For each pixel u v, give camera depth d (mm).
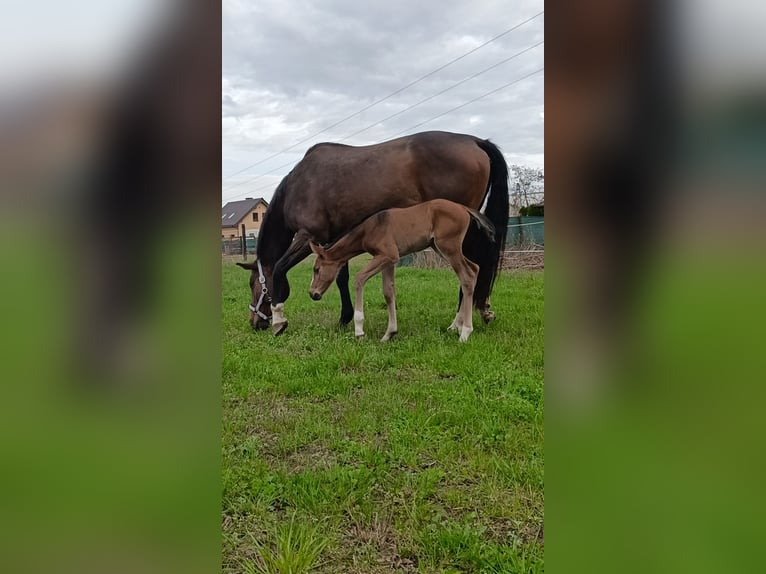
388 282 4980
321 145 5609
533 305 5898
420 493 2055
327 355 4316
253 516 1942
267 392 3537
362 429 2787
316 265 5195
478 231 5105
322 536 1812
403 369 3980
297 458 2480
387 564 1669
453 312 6008
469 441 2539
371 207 5262
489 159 5133
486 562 1614
